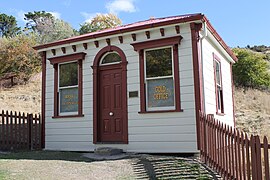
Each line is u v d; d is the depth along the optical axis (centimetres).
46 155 955
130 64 999
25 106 1931
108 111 1033
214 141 705
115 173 686
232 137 594
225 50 1242
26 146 1134
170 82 938
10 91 2325
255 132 1442
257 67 2641
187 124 891
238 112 1930
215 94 1064
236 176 570
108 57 1063
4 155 949
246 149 530
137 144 955
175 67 923
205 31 922
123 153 950
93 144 1029
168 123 918
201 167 734
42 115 1146
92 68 1067
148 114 948
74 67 1117
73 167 742
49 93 1150
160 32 958
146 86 969
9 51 2706
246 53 2689
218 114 1068
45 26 3584
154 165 759
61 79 1137
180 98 906
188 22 910
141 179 633
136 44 985
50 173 666
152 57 973
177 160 809
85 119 1059
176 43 924
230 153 602
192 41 910
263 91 2538
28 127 1148
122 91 1001
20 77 2662
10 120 1141
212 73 1057
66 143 1081
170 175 662
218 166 674
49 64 1169
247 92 2431
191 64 905
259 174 496
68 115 1088
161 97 945
